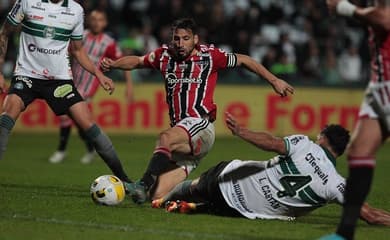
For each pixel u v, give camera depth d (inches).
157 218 1031.0
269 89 2635.3
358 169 838.5
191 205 1072.2
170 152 1103.0
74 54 1223.5
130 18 2989.7
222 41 2842.0
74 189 1334.9
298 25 3088.1
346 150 934.4
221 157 1998.0
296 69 2839.6
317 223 1045.2
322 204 1023.0
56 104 1192.2
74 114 1194.0
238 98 2632.9
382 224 1019.9
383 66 831.7
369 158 840.3
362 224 1041.5
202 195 1080.8
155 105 2571.4
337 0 840.3
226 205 1054.4
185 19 1147.9
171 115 1169.4
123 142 2342.5
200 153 1146.7
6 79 2549.2
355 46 2979.8
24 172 1605.6
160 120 2576.3
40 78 1181.1
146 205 1139.3
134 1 3181.6
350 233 829.8
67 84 1195.3
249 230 964.0
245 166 1047.0
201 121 1130.7
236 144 2378.2
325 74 2832.2
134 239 894.4
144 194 1096.2
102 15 1787.6
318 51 2935.5
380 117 840.3
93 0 3043.8
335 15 850.8
